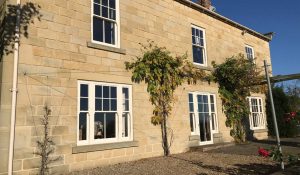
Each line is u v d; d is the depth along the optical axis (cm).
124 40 1051
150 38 1153
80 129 883
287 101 1806
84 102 899
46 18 841
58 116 823
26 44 786
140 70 1065
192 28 1398
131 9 1101
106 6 1024
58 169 801
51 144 796
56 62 843
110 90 975
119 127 977
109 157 924
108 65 978
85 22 938
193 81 1303
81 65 903
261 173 762
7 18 766
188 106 1253
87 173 802
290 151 1102
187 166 875
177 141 1173
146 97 1083
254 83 1475
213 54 1480
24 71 772
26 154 744
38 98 789
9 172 702
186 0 1345
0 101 728
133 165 908
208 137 1343
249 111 1557
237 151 1156
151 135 1076
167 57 1156
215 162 932
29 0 812
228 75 1436
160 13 1221
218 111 1418
